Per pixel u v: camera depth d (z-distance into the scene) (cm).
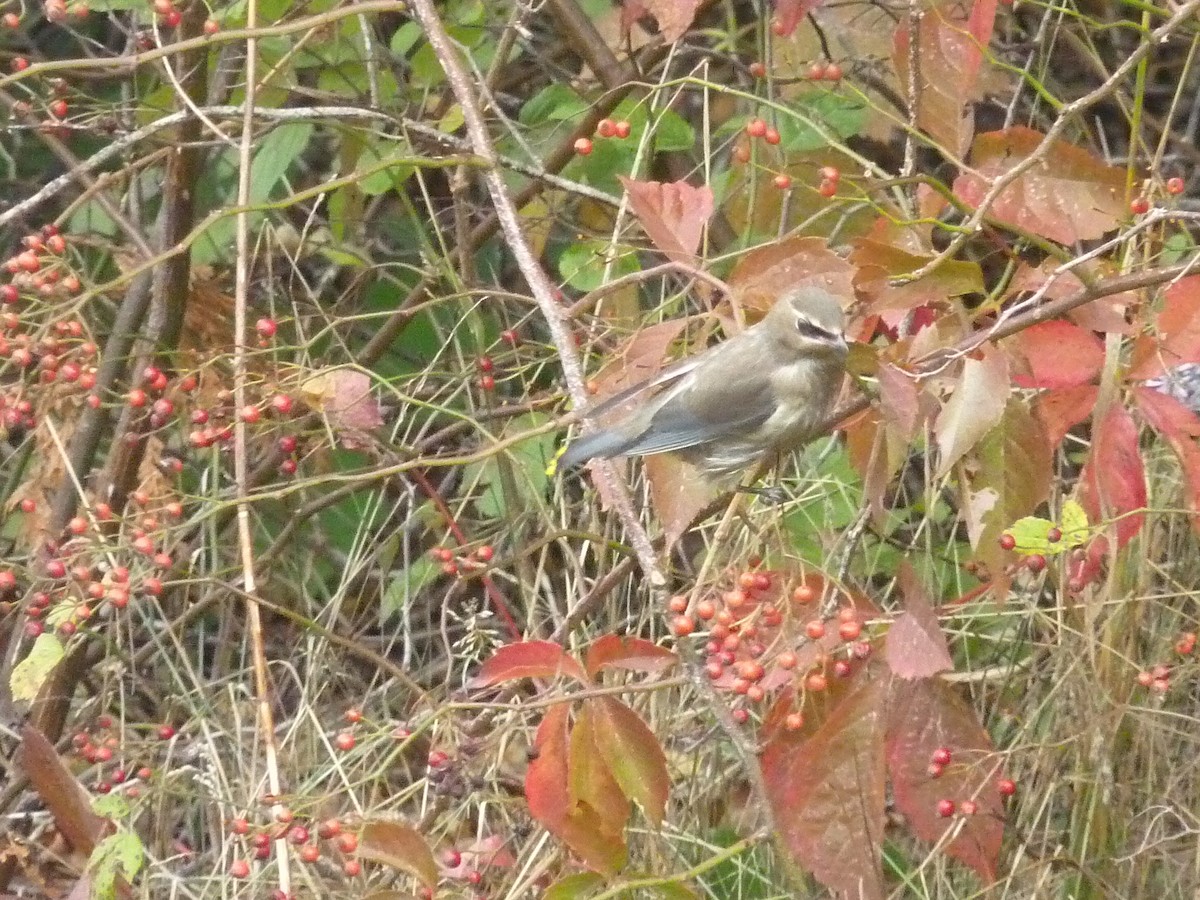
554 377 1027
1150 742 789
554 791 628
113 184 920
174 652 999
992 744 765
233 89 983
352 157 1042
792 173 966
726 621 634
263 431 854
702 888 807
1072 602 789
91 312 1032
